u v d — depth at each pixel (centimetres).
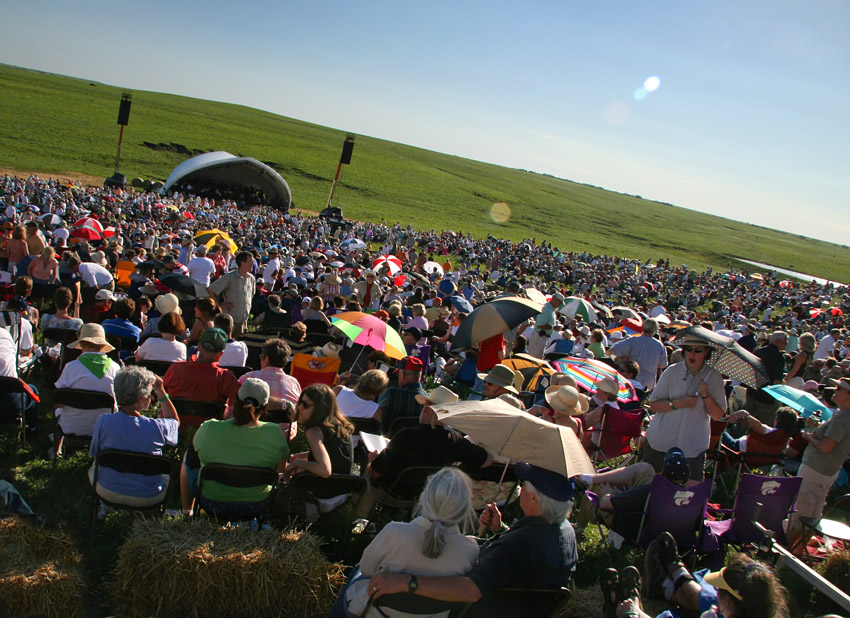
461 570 355
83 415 602
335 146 13725
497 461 571
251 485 489
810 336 1130
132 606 423
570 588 446
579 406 639
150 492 514
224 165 6081
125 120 5522
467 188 12825
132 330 845
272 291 1625
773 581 363
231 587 422
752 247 14325
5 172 6244
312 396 527
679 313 2428
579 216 13250
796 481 573
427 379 1163
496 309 890
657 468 659
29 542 441
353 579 391
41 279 1115
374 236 5569
